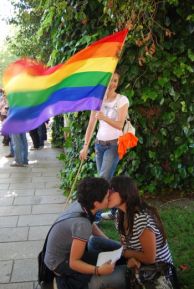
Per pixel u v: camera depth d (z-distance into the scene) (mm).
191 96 5191
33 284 3285
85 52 3180
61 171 6754
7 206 5336
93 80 3154
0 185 6480
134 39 4641
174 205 5047
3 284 3295
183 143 5285
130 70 4992
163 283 2660
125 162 5281
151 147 5309
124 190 2660
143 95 5020
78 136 5742
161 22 4902
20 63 2846
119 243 3045
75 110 3074
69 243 2650
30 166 7953
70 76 3078
